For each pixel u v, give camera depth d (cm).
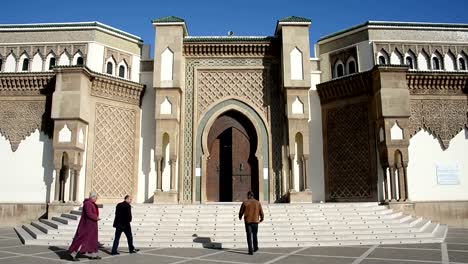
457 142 1556
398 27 1650
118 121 1616
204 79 1717
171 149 1559
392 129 1443
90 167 1509
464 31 1680
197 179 1620
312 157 1652
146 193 1609
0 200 1515
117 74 1662
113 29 1683
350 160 1577
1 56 1641
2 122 1569
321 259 783
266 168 1634
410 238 1051
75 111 1445
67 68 1466
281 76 1678
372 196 1495
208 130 1667
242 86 1711
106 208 1273
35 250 926
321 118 1686
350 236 1063
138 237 1052
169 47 1642
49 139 1541
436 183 1517
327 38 1748
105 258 812
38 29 1647
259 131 1661
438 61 1645
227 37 1708
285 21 1650
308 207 1275
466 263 725
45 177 1516
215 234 1072
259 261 764
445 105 1578
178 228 1116
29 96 1576
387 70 1473
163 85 1600
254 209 885
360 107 1581
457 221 1493
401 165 1438
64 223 1212
